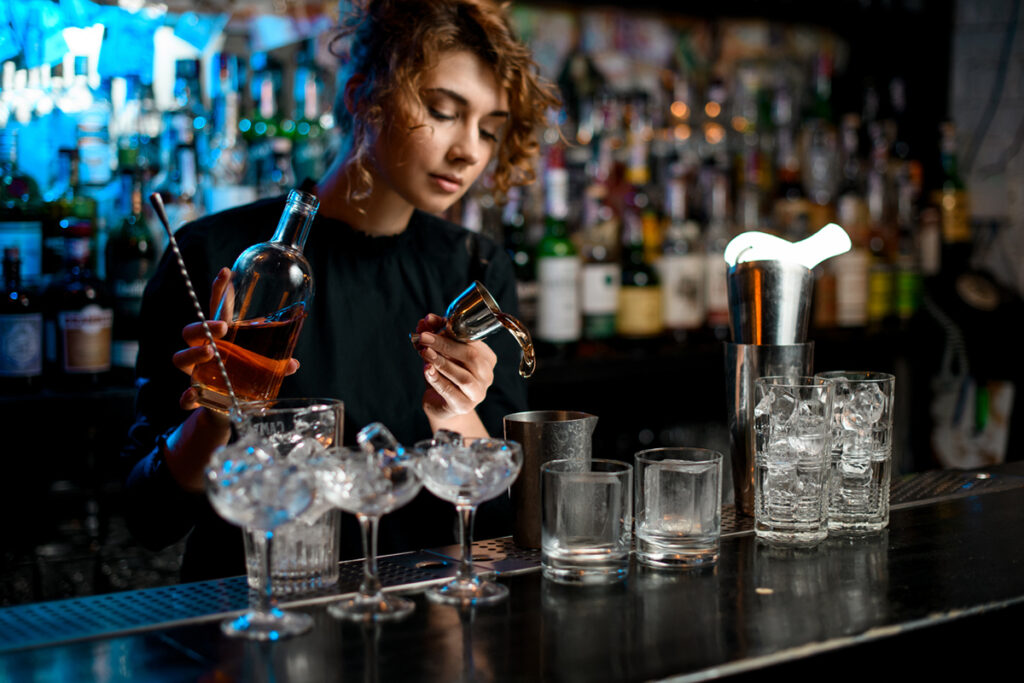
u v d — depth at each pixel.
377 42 1.56
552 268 2.48
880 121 3.21
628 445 2.90
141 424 1.52
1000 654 1.06
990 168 3.30
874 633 0.97
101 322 2.04
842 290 2.94
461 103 1.53
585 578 1.12
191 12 2.39
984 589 1.09
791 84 3.26
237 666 0.90
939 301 3.14
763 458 1.27
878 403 1.29
